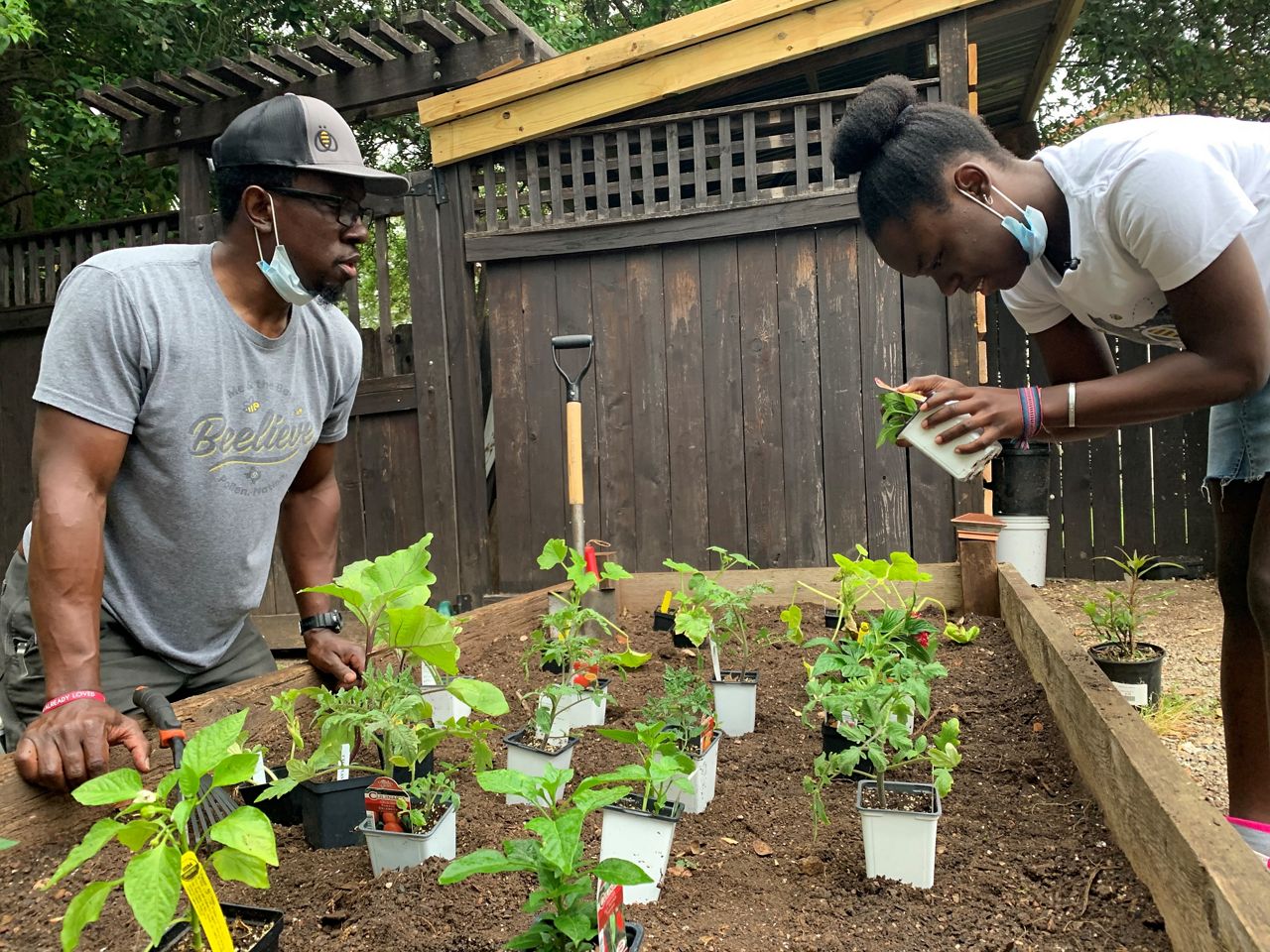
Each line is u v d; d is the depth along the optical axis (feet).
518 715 8.16
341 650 7.24
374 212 16.37
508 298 15.58
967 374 13.46
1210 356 5.32
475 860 3.57
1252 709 6.76
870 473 13.96
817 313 14.16
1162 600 17.01
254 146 5.95
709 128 14.66
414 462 16.49
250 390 6.50
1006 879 5.03
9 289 20.04
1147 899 4.65
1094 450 19.45
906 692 5.52
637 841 4.89
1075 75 32.07
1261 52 29.60
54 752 4.83
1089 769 6.05
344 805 5.59
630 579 12.21
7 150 26.30
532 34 15.58
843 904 4.82
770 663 9.96
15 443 19.89
